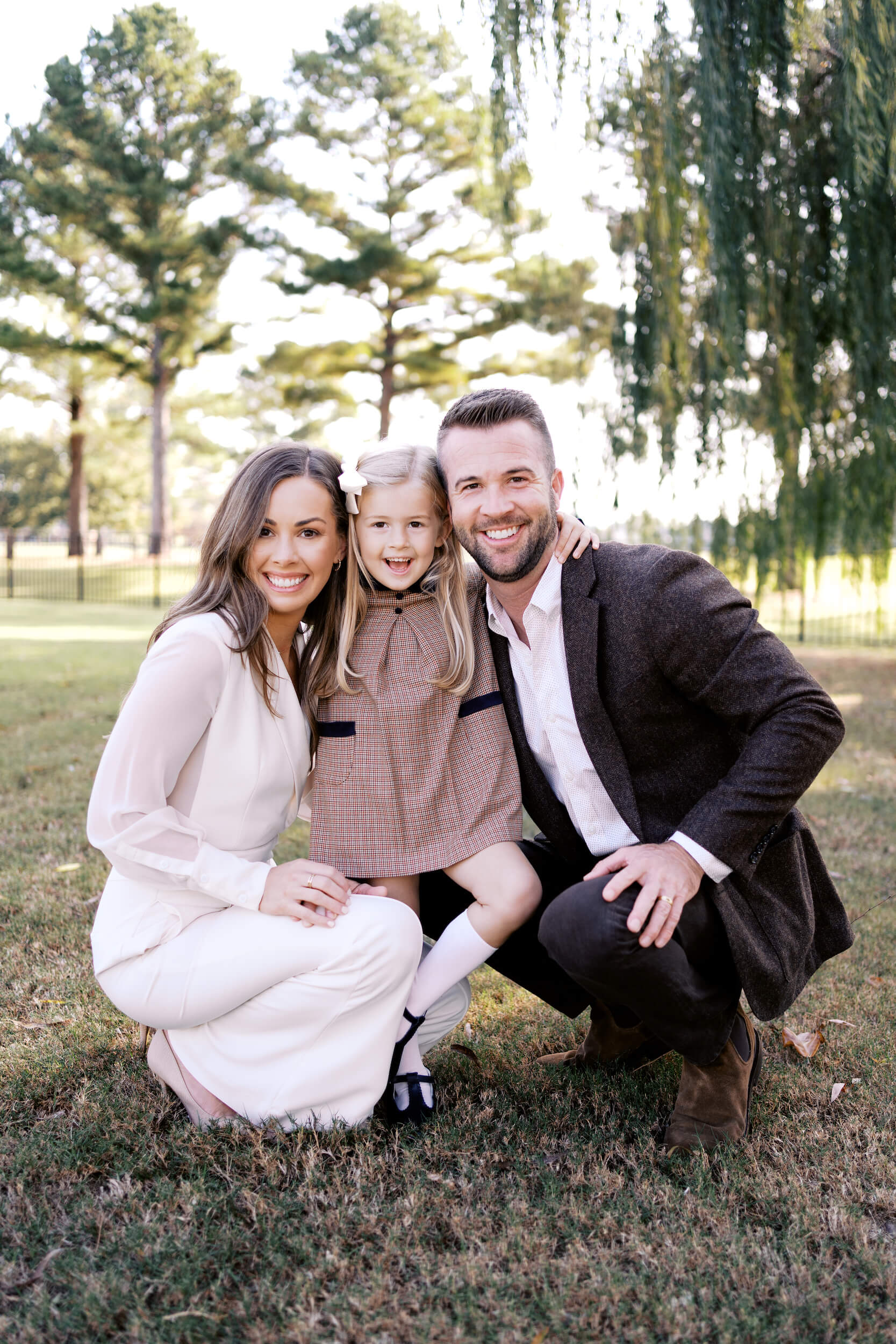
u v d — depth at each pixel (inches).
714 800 76.7
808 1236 68.4
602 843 84.7
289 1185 73.2
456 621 85.8
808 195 265.1
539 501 79.3
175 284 945.5
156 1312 61.0
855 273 260.5
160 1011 79.8
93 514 1786.4
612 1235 68.6
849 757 242.4
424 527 85.3
